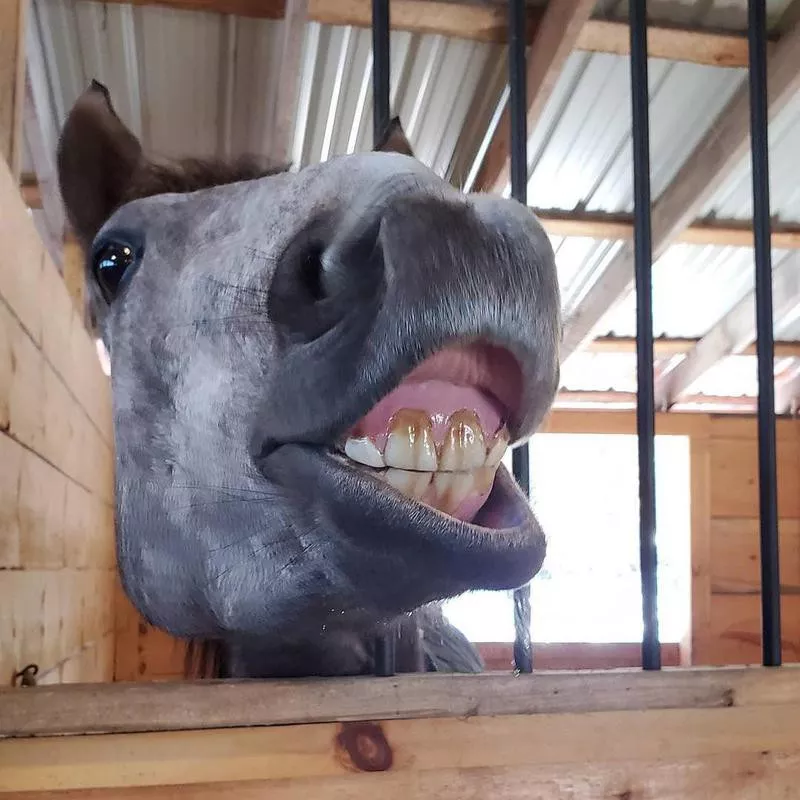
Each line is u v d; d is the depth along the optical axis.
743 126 2.29
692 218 2.60
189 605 0.80
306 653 0.83
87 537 1.83
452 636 1.30
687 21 2.14
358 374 0.55
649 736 0.77
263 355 0.66
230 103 2.29
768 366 0.99
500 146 2.31
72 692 0.67
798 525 4.00
